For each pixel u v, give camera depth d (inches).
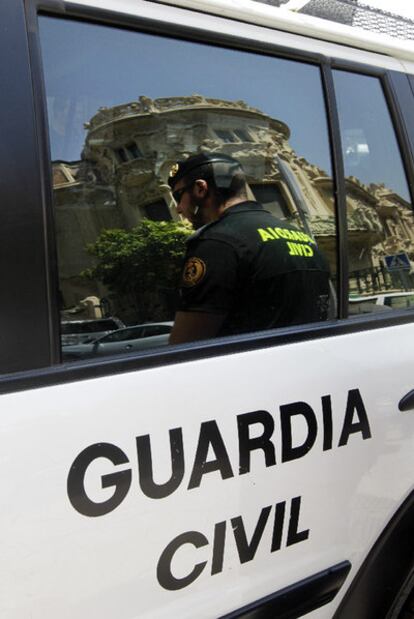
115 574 50.0
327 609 64.8
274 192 68.9
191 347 57.3
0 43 48.9
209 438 54.7
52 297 50.3
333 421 62.5
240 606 57.6
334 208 69.9
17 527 45.6
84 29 54.6
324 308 67.8
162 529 52.1
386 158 74.2
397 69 75.6
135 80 58.5
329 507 62.6
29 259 49.2
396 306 73.7
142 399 52.1
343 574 64.1
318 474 61.6
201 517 54.2
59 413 48.3
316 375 62.3
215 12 61.6
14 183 48.8
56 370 49.9
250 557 57.8
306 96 68.6
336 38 70.2
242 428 56.6
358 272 71.2
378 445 66.0
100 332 55.2
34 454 46.6
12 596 45.6
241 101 65.2
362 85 72.5
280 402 59.3
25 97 49.8
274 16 65.1
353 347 66.2
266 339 61.7
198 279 62.2
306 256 67.7
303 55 67.6
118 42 56.7
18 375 48.4
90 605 49.0
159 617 52.7
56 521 47.2
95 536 48.9
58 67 53.4
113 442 49.9
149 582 51.9
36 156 50.0
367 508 65.7
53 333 50.3
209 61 62.4
